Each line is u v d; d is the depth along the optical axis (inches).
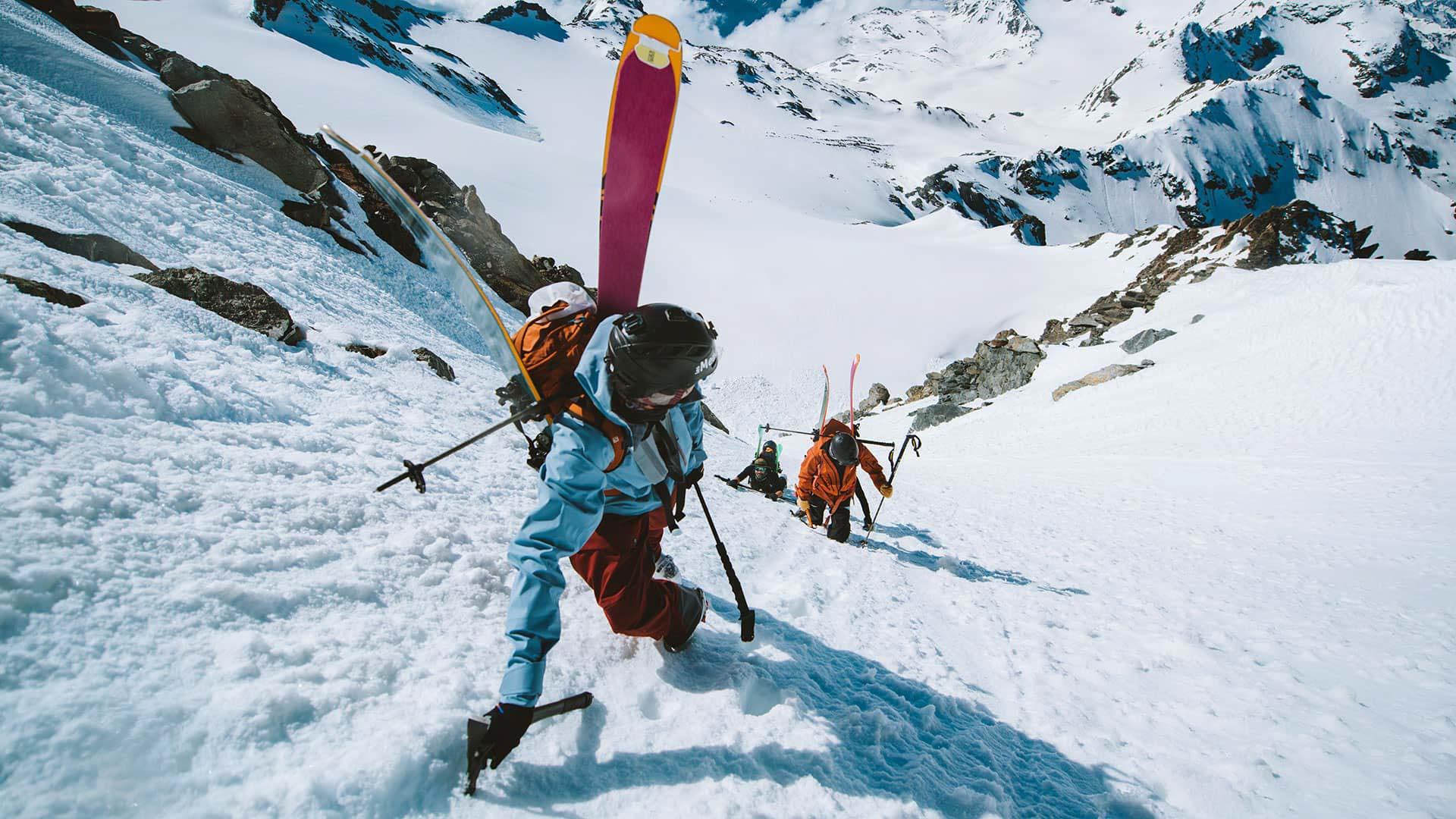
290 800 58.7
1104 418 856.3
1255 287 1227.2
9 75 342.3
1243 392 755.4
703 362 81.5
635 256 91.0
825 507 253.1
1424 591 181.2
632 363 75.6
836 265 2714.1
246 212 375.6
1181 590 183.3
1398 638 141.6
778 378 2032.5
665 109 86.9
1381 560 220.2
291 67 4603.8
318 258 380.5
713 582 141.0
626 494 89.2
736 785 74.7
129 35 545.3
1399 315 735.1
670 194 3811.5
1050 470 562.3
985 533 275.6
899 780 81.1
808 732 86.0
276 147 458.0
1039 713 104.1
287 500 110.2
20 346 113.3
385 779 63.5
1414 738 98.1
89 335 135.6
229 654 72.6
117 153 333.7
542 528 77.0
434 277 511.8
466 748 70.2
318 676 74.5
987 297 2415.1
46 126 308.0
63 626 66.9
